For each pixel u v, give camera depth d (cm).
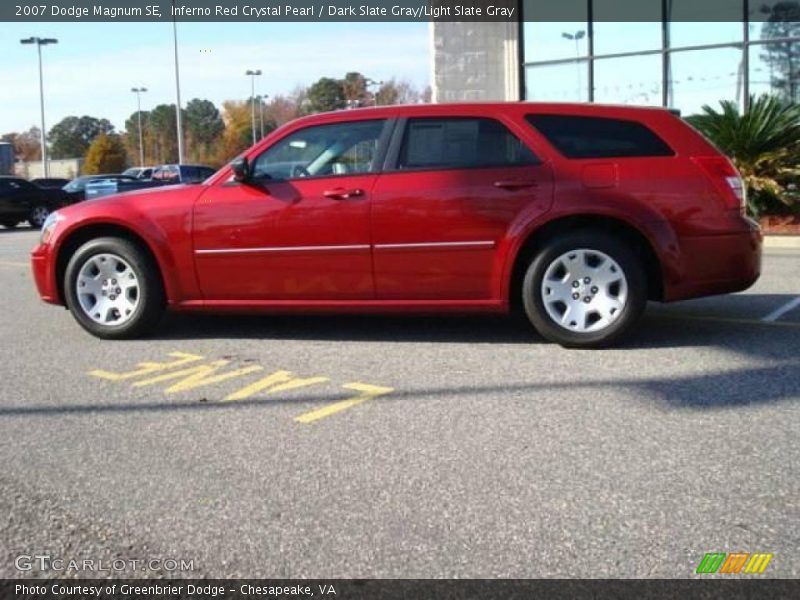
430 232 574
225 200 605
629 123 576
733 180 571
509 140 577
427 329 657
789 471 354
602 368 523
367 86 6638
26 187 2388
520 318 693
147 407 464
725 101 1332
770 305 731
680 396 460
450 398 467
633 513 318
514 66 1705
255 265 601
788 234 1205
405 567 284
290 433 414
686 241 562
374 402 463
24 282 1017
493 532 306
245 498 340
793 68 1484
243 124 6831
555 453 379
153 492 348
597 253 564
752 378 491
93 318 643
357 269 587
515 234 566
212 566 288
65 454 394
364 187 583
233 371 539
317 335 645
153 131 7862
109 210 621
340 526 314
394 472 362
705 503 326
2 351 614
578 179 563
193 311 625
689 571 278
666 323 659
